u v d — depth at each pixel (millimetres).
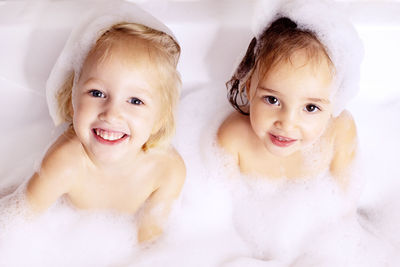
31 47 1314
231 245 1405
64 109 1328
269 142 1257
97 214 1373
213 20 1313
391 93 1425
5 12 1304
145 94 1146
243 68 1325
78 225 1361
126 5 1253
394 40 1308
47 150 1290
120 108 1136
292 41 1169
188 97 1464
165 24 1306
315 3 1216
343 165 1423
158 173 1339
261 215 1434
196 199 1447
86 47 1198
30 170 1404
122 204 1364
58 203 1356
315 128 1219
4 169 1422
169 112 1274
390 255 1387
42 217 1330
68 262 1328
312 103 1174
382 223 1472
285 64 1145
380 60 1349
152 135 1282
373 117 1479
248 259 1367
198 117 1479
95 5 1314
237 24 1311
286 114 1179
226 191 1463
